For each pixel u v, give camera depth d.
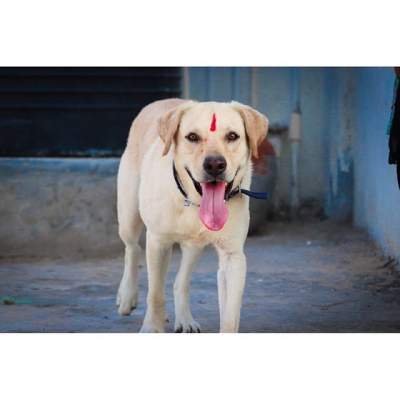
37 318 3.80
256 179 5.61
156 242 3.34
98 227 5.14
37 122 5.81
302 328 3.66
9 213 5.09
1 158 5.23
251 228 5.55
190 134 3.12
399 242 4.63
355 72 5.76
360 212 5.61
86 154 5.85
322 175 6.02
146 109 3.75
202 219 3.09
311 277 4.52
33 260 5.03
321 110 5.99
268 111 5.98
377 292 4.23
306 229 5.70
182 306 3.60
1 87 5.76
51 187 5.12
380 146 5.05
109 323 3.72
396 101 3.48
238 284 3.25
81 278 4.58
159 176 3.26
